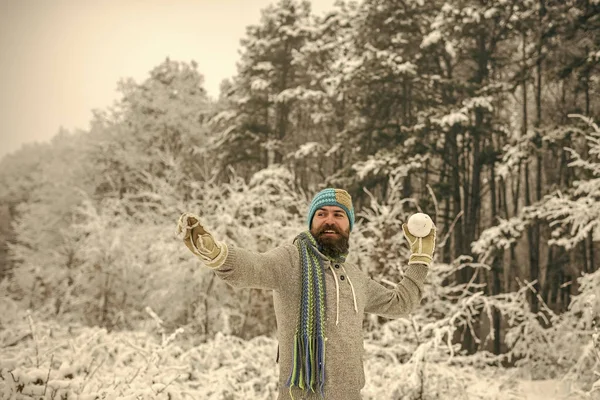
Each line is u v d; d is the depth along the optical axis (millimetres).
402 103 22047
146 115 27578
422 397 5059
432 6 22578
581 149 16828
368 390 5172
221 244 1649
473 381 6039
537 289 17641
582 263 17641
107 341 5184
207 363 5664
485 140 21219
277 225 10570
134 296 12180
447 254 15742
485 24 20938
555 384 6715
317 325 1828
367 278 2184
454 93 22703
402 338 6699
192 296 10336
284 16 27547
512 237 14984
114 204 13500
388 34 22359
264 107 25750
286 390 1832
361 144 21656
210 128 28844
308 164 24656
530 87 21922
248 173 25062
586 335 7059
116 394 3559
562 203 9164
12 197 37344
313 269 1912
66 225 24422
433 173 19891
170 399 3939
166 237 11234
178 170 14266
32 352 4816
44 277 15102
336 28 26922
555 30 19625
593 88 18750
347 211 2061
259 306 10000
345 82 21797
